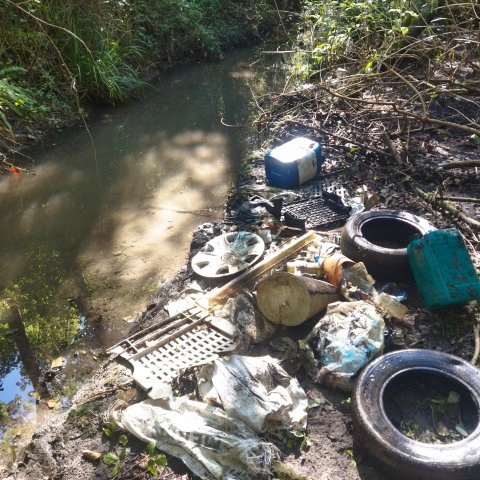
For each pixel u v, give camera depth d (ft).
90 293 13.99
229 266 12.84
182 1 31.73
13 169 19.93
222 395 9.33
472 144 18.33
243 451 8.56
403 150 18.16
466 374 9.16
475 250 13.00
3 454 9.96
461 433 8.85
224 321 11.24
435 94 20.27
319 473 8.48
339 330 10.30
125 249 15.58
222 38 33.58
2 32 23.03
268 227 14.40
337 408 9.54
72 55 24.84
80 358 12.10
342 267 11.86
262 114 22.57
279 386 9.59
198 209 17.25
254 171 18.29
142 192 18.42
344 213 15.16
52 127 23.12
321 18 28.17
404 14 24.84
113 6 26.91
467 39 23.27
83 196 18.38
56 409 10.89
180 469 8.70
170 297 12.96
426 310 11.41
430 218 14.60
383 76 22.18
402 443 8.17
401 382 9.37
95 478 8.84
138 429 9.25
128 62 28.25
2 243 16.20
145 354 10.73
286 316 10.90
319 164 17.13
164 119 24.16
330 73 24.98
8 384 11.62
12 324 13.21
